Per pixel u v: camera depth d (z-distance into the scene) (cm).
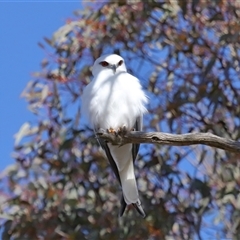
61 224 1320
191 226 1336
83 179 1348
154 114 1377
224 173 1331
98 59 1192
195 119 1382
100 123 1150
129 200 1159
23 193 1331
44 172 1359
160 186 1358
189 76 1391
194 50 1430
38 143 1363
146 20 1429
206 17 1448
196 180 1322
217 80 1390
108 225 1316
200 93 1368
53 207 1323
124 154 1165
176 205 1339
